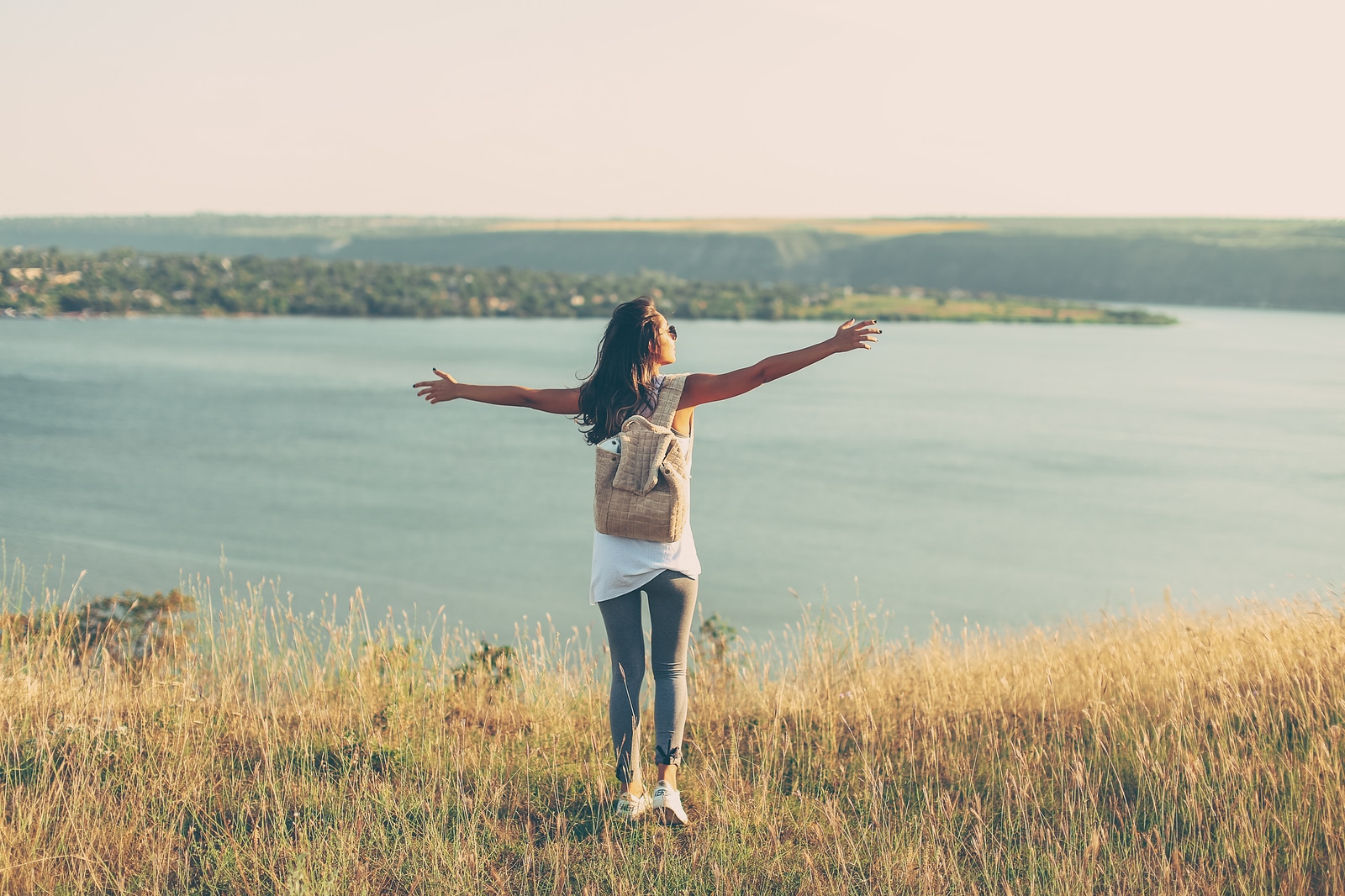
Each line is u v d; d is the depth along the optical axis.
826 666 5.41
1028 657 5.79
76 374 104.31
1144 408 89.31
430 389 3.85
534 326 192.25
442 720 4.47
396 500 50.66
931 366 129.12
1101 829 3.59
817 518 46.97
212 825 3.54
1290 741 4.28
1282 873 3.32
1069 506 50.53
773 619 29.19
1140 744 4.14
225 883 3.19
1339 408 90.44
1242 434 75.75
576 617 29.59
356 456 64.50
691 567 3.60
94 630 5.93
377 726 4.49
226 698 4.77
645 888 3.20
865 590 33.97
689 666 5.92
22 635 5.82
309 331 170.62
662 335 3.70
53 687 4.79
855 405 90.94
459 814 3.58
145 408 82.38
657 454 3.54
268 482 54.97
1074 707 4.85
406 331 173.38
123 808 3.56
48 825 3.41
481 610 30.38
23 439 66.31
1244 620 6.20
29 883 3.10
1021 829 3.69
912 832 3.63
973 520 46.88
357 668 5.16
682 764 4.25
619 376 3.65
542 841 3.53
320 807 3.64
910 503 51.00
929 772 4.17
